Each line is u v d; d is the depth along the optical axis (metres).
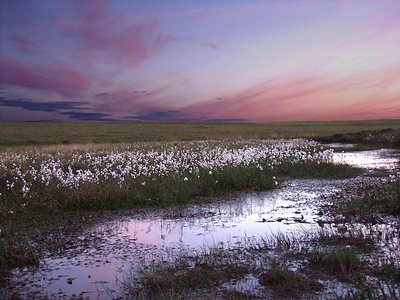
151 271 7.23
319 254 7.38
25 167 18.86
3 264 7.80
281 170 20.31
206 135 56.28
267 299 5.93
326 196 14.08
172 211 12.26
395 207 10.95
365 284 6.28
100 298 6.27
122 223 10.91
